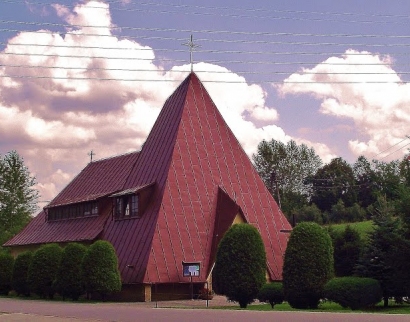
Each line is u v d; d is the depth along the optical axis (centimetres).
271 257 5316
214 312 2914
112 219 5559
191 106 5622
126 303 4381
